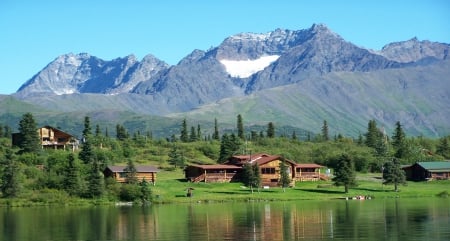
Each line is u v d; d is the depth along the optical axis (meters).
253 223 125.50
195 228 119.88
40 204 172.12
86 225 127.12
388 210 144.50
